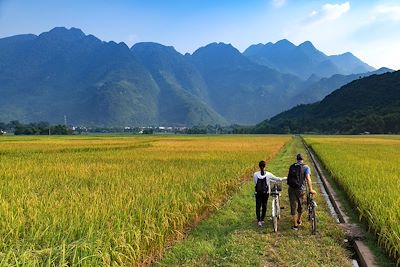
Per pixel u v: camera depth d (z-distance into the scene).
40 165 22.62
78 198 10.76
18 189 12.99
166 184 14.04
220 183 15.57
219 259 8.53
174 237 10.03
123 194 11.43
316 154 40.91
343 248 9.39
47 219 8.24
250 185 19.17
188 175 17.27
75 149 39.38
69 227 7.61
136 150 40.09
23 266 5.74
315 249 9.24
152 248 8.70
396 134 133.00
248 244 9.51
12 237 7.33
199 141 68.38
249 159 28.05
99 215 8.68
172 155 32.31
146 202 10.38
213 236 10.46
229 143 59.00
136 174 17.70
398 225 8.67
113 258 7.11
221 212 13.18
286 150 49.97
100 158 28.73
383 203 11.43
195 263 8.27
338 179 19.00
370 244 9.54
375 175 18.30
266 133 186.38
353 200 13.99
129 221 8.70
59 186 14.40
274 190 11.53
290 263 8.26
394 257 8.16
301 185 10.98
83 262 6.34
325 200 16.56
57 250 6.57
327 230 10.80
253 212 13.36
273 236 10.37
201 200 12.65
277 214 11.50
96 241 6.95
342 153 36.59
